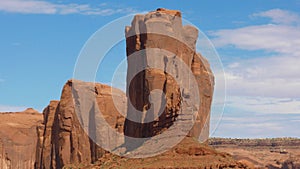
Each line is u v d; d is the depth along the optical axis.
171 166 198.50
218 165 197.12
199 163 198.88
